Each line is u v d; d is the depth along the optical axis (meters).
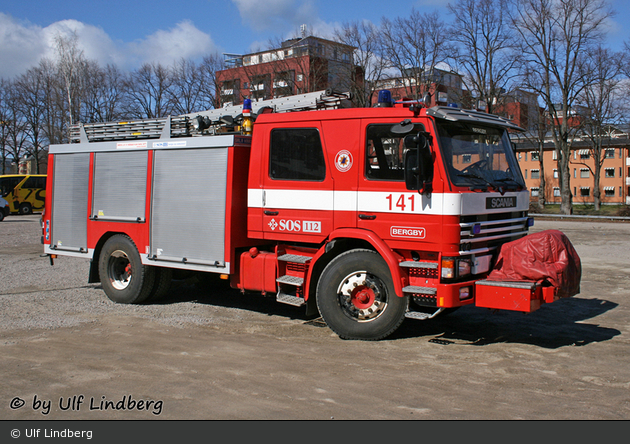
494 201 6.17
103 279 8.48
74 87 41.62
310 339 6.26
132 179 8.13
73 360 5.36
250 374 4.96
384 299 6.15
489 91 40.72
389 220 5.98
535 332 6.64
